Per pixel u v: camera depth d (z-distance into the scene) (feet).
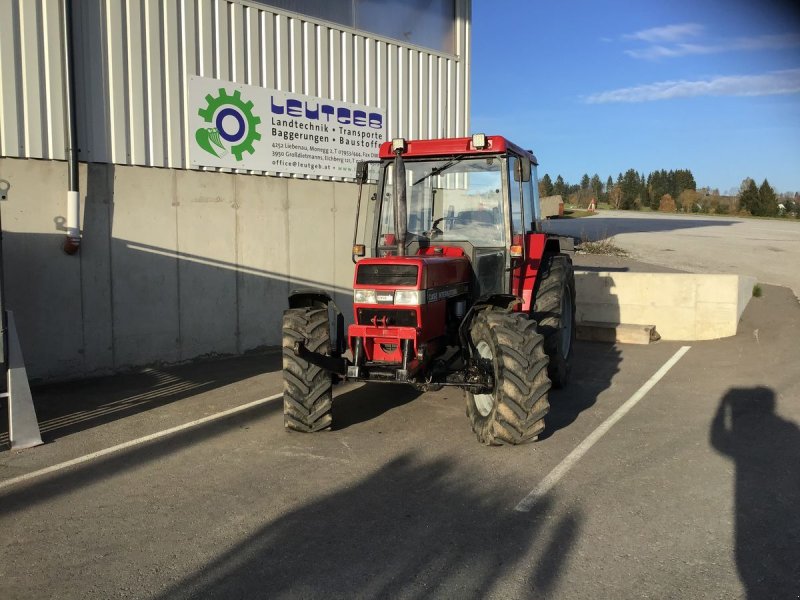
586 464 14.71
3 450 16.30
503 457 15.20
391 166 19.81
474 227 19.02
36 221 22.38
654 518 11.93
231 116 27.22
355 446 16.16
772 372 23.34
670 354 27.22
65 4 22.13
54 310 23.00
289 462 15.16
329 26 30.68
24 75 21.76
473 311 16.81
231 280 27.81
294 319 17.02
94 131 23.50
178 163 25.71
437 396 20.99
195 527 11.89
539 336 15.47
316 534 11.51
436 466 14.70
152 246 25.26
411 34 34.86
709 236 81.46
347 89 31.78
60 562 10.69
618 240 75.82
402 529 11.64
